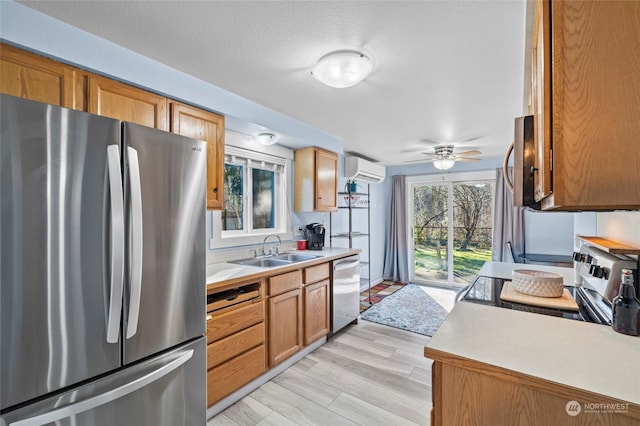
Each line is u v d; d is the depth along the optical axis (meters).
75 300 1.09
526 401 0.81
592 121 0.71
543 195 0.83
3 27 1.28
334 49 1.63
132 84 1.71
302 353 2.72
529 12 1.29
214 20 1.41
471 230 5.01
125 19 1.41
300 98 2.31
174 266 1.44
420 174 5.34
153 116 1.80
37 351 1.01
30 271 1.00
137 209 1.25
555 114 0.73
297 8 1.32
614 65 0.70
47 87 1.41
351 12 1.34
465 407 0.90
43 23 1.38
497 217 4.59
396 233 5.53
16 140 0.97
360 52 1.64
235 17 1.38
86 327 1.12
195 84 1.99
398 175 5.50
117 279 1.17
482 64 1.77
